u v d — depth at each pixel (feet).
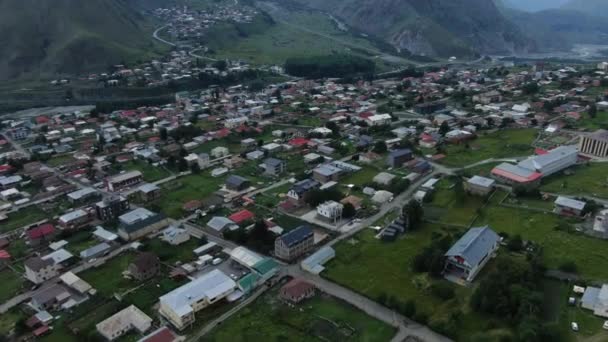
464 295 336.08
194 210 504.84
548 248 390.01
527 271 337.31
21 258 425.69
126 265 404.77
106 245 428.97
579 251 381.60
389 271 376.68
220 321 327.26
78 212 492.13
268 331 315.78
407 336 304.09
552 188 510.58
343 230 451.12
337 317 325.83
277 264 396.37
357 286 359.25
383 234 428.97
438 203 496.23
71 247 439.63
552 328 283.18
